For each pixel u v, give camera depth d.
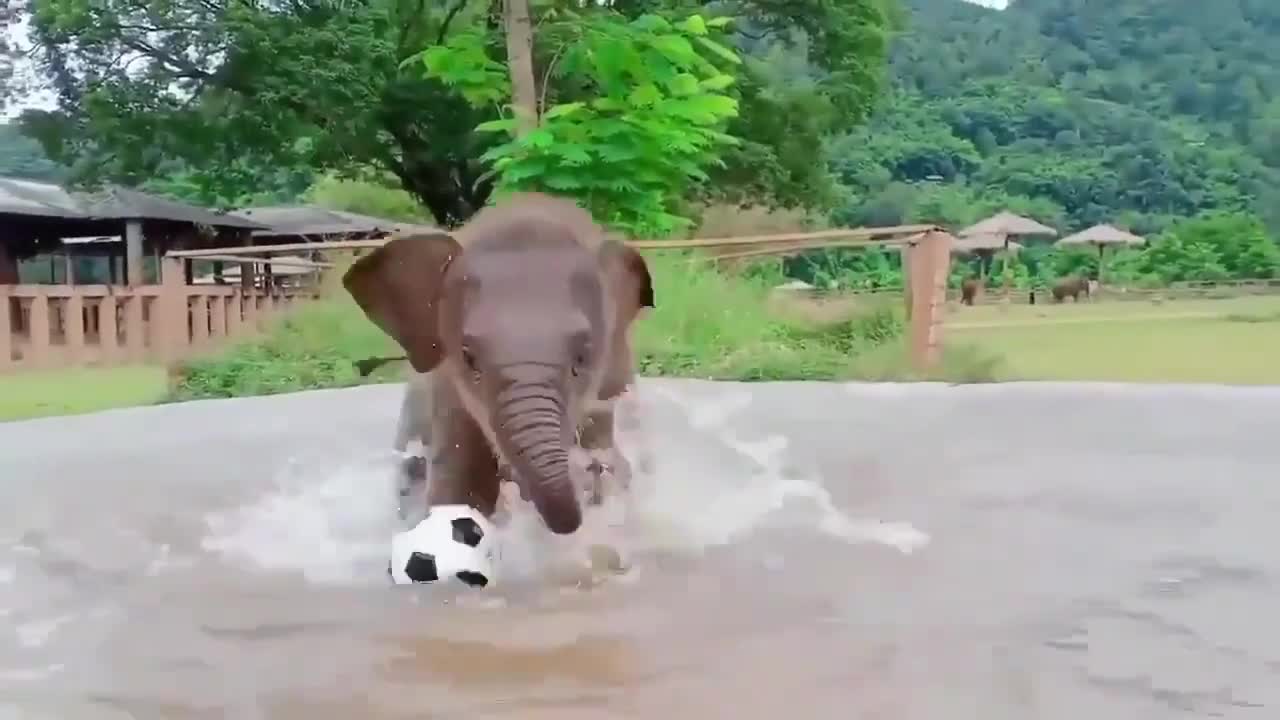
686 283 16.02
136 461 7.27
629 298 4.27
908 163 71.12
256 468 6.82
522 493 3.76
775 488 5.46
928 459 6.62
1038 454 6.80
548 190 13.05
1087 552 3.99
